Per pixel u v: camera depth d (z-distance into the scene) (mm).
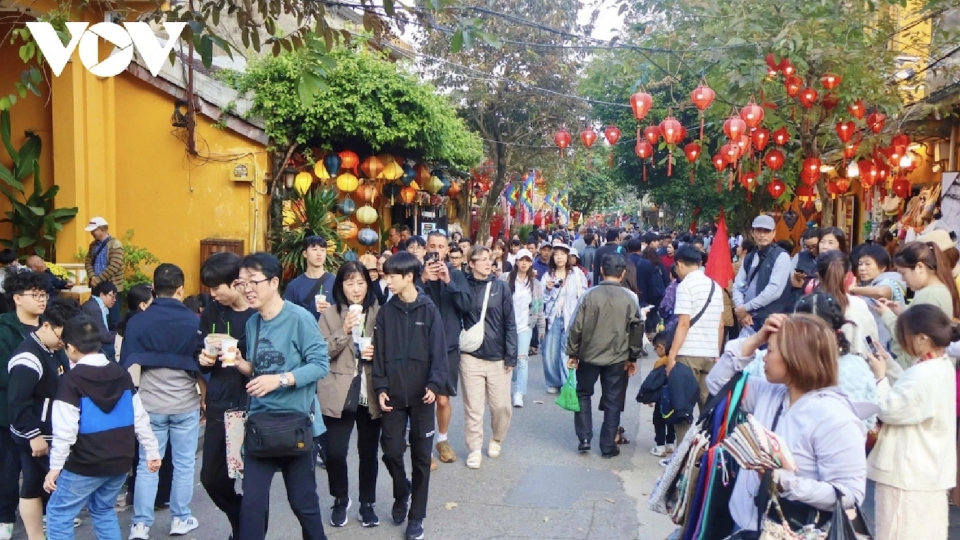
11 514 5398
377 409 5566
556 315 10031
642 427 8688
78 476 4445
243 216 11641
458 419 8984
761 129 10625
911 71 12539
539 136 22984
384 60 13688
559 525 5750
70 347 4520
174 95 11398
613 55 11914
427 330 5500
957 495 5602
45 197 10898
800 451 3094
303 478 4527
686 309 6902
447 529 5672
